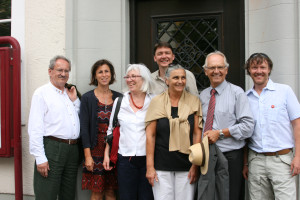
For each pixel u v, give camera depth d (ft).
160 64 9.03
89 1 10.15
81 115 8.93
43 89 8.34
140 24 11.02
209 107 7.56
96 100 8.95
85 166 9.02
